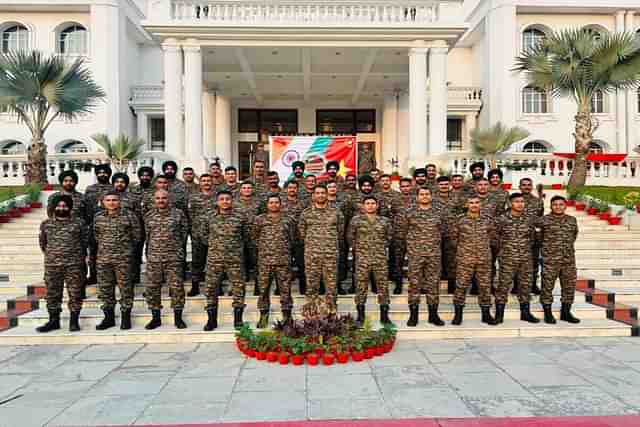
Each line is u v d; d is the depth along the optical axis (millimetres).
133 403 3982
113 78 20016
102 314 6477
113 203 5871
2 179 14148
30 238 9812
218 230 5891
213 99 20344
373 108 22969
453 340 5816
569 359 5066
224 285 7457
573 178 13164
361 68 17797
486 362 4969
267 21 13820
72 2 19828
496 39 20344
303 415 3730
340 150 13195
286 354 4918
